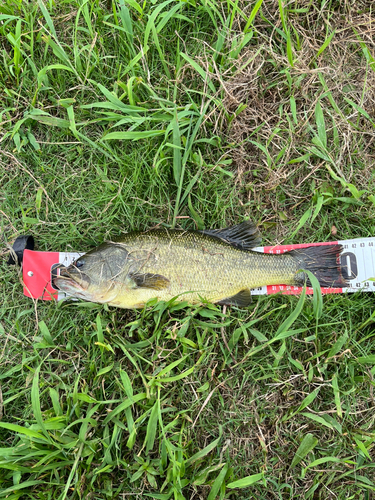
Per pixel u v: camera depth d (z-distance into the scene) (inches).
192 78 25.7
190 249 24.0
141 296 23.9
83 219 25.5
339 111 25.5
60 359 24.1
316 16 26.5
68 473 22.9
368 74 26.4
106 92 24.5
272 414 24.3
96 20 25.5
